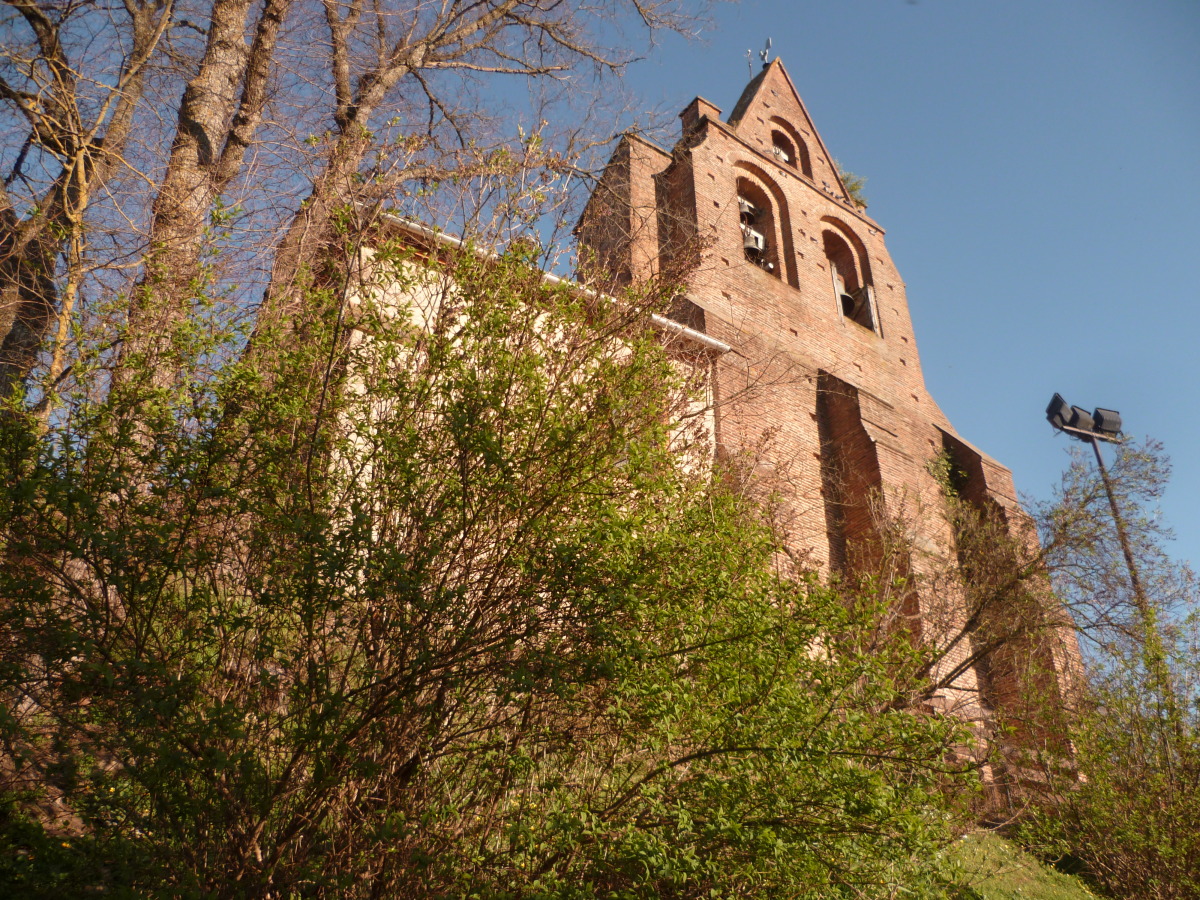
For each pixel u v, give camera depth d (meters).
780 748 4.30
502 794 4.55
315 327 5.07
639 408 5.13
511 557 4.48
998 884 8.47
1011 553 12.83
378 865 4.17
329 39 10.79
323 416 4.75
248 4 10.10
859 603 5.14
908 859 4.77
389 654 4.47
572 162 6.94
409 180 6.33
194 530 4.22
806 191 20.98
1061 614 12.13
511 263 5.52
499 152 6.18
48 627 3.68
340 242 5.85
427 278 5.66
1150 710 9.43
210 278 5.31
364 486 4.79
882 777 4.41
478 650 4.16
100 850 4.19
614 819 4.35
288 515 4.25
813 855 4.46
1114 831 8.88
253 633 4.39
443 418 4.84
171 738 3.69
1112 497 12.81
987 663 12.82
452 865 4.18
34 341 6.47
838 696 4.70
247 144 9.22
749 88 23.89
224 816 3.99
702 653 4.59
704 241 8.73
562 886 4.04
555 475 4.71
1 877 3.98
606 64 13.09
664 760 4.62
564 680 4.14
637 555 4.50
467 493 4.59
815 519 14.32
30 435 3.96
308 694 4.12
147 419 4.33
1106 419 19.36
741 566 4.89
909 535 13.32
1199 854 8.64
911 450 17.81
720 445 9.41
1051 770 9.33
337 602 4.01
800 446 15.17
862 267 21.25
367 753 4.32
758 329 16.64
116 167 7.72
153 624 4.23
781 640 4.57
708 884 4.45
